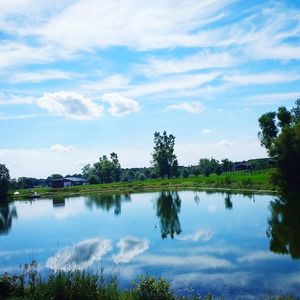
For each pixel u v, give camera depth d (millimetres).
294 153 68938
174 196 93250
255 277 24156
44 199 123188
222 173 159625
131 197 101562
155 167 172375
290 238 34750
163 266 28125
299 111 122812
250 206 59812
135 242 38531
